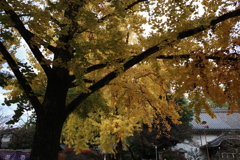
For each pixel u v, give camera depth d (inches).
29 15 122.0
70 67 120.7
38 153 134.7
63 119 153.1
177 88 180.7
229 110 175.8
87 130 353.4
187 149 596.1
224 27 164.9
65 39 151.7
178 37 150.4
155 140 510.0
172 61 173.6
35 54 151.5
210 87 170.1
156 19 146.6
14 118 135.0
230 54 165.5
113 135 351.9
